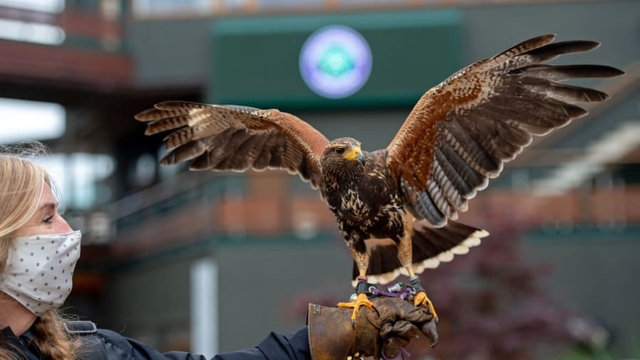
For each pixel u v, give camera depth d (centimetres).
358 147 391
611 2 1881
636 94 1752
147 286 1952
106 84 1972
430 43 1866
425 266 428
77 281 2130
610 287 1572
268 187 1650
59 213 340
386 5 1898
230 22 1939
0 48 1891
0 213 298
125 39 2002
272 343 364
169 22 1994
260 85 1878
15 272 303
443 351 1149
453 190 394
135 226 2066
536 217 1534
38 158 332
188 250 1758
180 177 1998
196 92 2030
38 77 1919
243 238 1644
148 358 338
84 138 2370
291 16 1919
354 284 413
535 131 380
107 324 2139
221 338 1631
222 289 1638
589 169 1622
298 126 424
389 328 354
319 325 361
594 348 1434
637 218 1587
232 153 446
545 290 1337
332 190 401
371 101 1869
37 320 316
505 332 1159
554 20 1894
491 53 1898
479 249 1209
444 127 391
